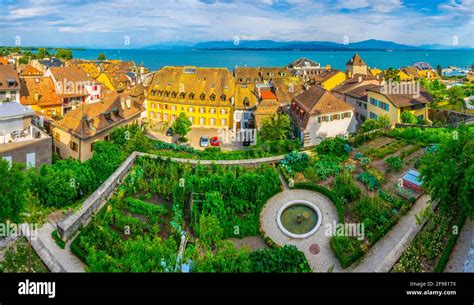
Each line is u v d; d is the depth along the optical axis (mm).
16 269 37219
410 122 77000
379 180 50594
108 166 54719
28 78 90750
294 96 90500
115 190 50625
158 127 97812
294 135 79875
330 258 39562
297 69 182250
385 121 72062
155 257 36000
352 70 141875
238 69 145875
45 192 47562
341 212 44812
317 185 50188
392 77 103250
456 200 38625
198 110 98688
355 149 62031
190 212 45844
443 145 40625
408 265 35562
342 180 49625
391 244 39875
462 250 35469
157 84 106438
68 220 41938
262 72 144625
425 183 40500
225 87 99438
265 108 89312
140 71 180125
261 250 37719
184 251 39375
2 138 59531
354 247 39844
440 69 186375
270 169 50688
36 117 73250
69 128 65812
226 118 97750
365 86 101500
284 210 46969
